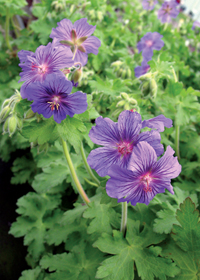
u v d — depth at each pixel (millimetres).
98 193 201
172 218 173
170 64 197
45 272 203
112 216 177
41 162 244
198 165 253
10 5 280
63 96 120
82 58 173
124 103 168
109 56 328
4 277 240
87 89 273
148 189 111
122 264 154
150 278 150
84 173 225
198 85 355
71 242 206
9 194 316
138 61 323
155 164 108
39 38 304
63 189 259
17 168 316
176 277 160
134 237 169
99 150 116
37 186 224
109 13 389
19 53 141
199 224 154
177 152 262
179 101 237
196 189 234
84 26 158
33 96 118
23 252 262
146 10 436
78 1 302
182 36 437
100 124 113
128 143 116
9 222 287
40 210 246
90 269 180
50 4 282
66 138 137
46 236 211
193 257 160
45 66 127
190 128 273
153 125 121
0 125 322
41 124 141
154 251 160
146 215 191
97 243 160
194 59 401
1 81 326
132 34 379
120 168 102
